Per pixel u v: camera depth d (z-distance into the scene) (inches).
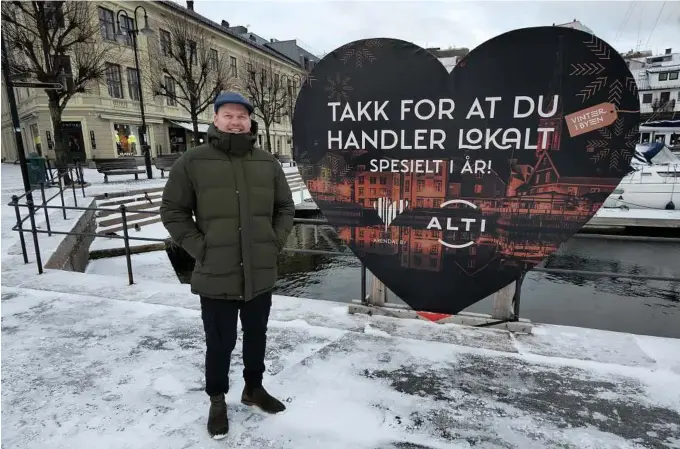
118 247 312.5
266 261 76.1
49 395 89.7
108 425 80.0
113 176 713.0
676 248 395.9
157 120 1104.8
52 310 135.3
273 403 83.3
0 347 110.7
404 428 78.8
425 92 106.8
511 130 103.0
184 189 72.1
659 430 78.1
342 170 118.3
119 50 961.5
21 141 347.6
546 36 95.8
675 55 1910.7
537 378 95.0
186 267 354.3
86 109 922.1
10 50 540.1
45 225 274.8
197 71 1039.6
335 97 113.7
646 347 108.3
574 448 73.7
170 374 97.7
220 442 75.1
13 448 73.9
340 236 123.5
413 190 114.3
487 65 100.9
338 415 82.4
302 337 115.5
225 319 75.1
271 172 77.5
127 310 135.7
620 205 470.3
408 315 127.5
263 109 1293.1
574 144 99.8
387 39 106.3
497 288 115.3
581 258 375.6
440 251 116.5
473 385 92.4
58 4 553.9
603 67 94.2
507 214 108.6
